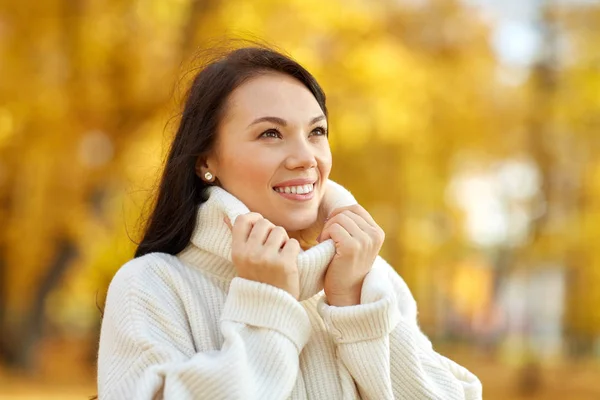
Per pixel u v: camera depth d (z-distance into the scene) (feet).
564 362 74.54
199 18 48.62
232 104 9.08
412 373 8.81
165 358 8.34
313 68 47.62
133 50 50.55
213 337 8.77
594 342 75.61
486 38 65.21
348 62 49.80
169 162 9.48
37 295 62.90
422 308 84.84
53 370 66.08
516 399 61.98
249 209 9.09
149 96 51.55
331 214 9.38
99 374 8.79
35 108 51.93
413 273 71.41
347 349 8.55
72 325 85.35
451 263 80.02
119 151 54.60
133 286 8.87
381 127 50.44
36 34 51.06
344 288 8.87
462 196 75.00
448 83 63.16
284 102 8.98
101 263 56.75
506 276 82.94
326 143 9.32
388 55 52.19
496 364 84.02
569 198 70.18
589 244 68.03
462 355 92.17
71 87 51.85
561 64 68.69
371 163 63.41
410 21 61.57
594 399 61.57
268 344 8.21
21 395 48.55
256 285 8.34
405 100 52.70
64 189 58.13
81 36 50.31
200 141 9.24
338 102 50.44
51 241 59.72
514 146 69.87
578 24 68.39
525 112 67.67
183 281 9.01
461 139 66.44
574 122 68.13
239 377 7.86
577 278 72.28
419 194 68.64
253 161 8.91
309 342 8.93
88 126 53.72
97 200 61.72
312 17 47.32
